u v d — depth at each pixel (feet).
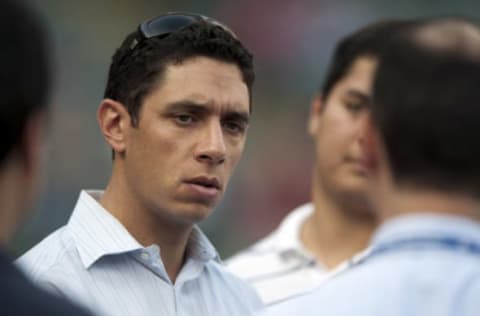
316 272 42.55
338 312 20.61
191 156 30.35
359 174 40.86
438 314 19.94
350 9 139.64
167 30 31.04
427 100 20.54
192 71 30.60
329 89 42.65
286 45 137.80
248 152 128.98
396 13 141.18
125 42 31.81
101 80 118.93
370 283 20.71
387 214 21.44
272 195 124.88
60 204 104.99
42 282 29.14
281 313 21.31
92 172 109.19
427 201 20.70
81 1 126.93
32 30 19.12
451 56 20.90
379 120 21.35
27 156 19.40
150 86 30.63
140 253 30.53
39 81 19.12
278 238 43.96
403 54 21.26
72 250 30.42
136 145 30.81
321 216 43.16
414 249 20.74
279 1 139.03
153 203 30.60
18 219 19.74
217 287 33.14
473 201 20.58
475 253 20.52
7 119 18.80
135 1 132.87
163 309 30.58
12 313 17.88
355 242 42.50
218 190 30.78
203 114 30.58
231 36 31.48
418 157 20.59
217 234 118.32
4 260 18.65
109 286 30.07
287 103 135.74
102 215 30.91
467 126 20.34
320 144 42.19
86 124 111.96
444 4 142.92
